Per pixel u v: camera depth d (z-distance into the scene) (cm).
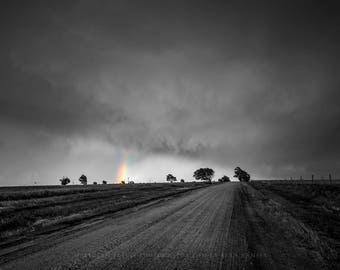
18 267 673
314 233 1056
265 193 3494
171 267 671
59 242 929
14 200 2883
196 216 1509
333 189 3406
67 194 3797
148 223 1298
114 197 3094
